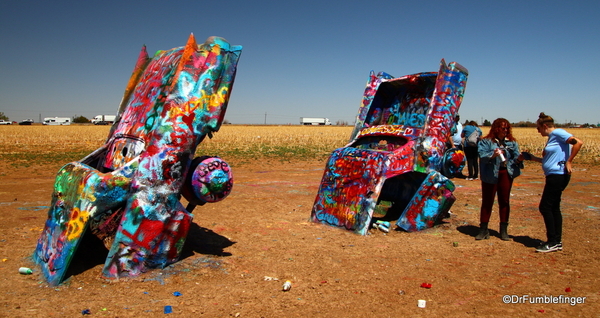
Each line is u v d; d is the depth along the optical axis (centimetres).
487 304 377
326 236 611
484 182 593
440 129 678
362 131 779
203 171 466
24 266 457
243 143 3209
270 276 442
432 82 750
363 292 401
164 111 452
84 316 339
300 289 407
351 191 658
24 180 1149
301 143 3309
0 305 357
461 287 417
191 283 417
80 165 471
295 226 667
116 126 581
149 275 434
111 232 504
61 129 6462
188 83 462
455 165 699
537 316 353
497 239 600
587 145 2881
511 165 584
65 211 436
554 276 449
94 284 409
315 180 1197
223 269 459
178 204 460
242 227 653
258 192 977
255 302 374
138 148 466
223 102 479
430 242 586
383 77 810
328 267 473
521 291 408
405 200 788
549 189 534
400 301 381
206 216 721
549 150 539
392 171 645
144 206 432
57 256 418
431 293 400
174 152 446
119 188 423
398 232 644
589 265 483
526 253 532
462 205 852
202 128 466
